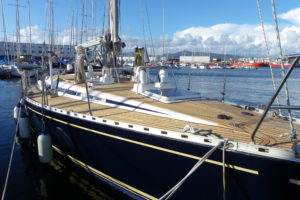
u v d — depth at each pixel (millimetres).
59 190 6207
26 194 6051
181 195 4344
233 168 3627
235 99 18688
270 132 4281
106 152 5320
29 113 9086
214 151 3711
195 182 4070
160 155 4336
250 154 3422
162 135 4195
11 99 20531
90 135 5488
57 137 7008
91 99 7039
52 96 8352
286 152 3193
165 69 6910
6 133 10812
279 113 5848
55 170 7234
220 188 3844
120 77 9656
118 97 6359
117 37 8820
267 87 27047
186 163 4059
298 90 23938
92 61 10344
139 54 9000
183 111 5246
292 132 3854
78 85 7945
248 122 4801
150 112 5488
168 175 4395
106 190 6059
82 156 6273
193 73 53625
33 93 9758
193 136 3873
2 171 7195
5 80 37844
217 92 22594
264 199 3484
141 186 5039
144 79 6914
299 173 3135
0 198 5914
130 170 5031
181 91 6910
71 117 5824
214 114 5176
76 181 6645
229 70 70812
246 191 3609
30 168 7398
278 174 3281
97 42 9250
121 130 4754
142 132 4434
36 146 9281
